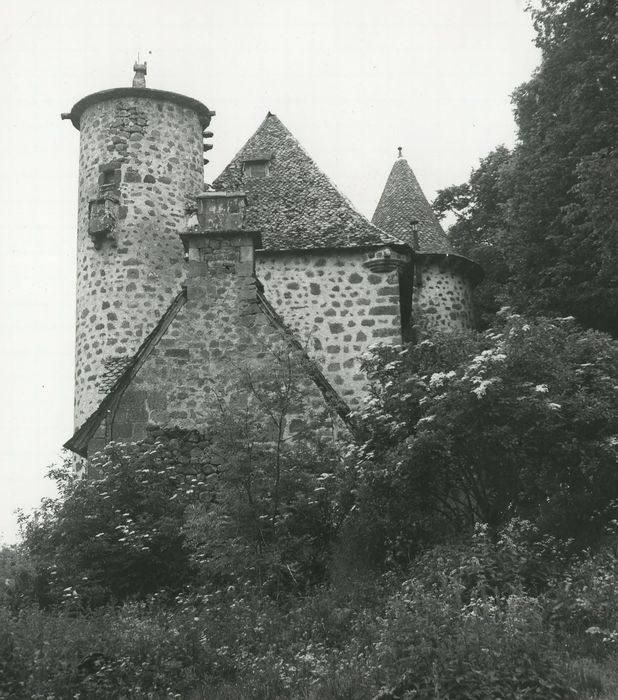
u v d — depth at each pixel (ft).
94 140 72.38
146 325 68.64
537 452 40.81
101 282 69.31
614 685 26.58
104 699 30.89
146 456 49.16
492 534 40.22
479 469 41.70
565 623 31.48
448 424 39.70
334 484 44.55
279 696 29.50
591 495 41.29
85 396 68.39
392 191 92.53
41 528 49.08
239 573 41.75
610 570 35.29
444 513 42.42
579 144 70.90
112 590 45.01
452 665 26.76
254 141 76.18
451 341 44.88
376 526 41.83
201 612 38.83
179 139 73.10
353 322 65.10
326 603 37.32
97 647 33.71
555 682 26.37
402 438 42.57
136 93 72.13
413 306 82.99
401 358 45.16
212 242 53.93
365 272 66.08
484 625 28.58
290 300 65.67
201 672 32.48
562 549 39.37
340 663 30.66
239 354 51.98
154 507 47.26
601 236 64.75
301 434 47.80
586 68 70.03
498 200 107.34
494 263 97.81
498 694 26.03
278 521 43.29
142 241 69.92
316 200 70.28
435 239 87.30
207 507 45.39
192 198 72.74
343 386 63.98
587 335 44.96
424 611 30.71
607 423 41.01
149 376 51.57
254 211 69.97
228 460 43.55
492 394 39.68
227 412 47.98
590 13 71.72
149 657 33.01
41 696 30.53
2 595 46.11
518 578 34.94
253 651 34.04
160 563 45.37
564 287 72.13
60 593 44.32
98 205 69.56
